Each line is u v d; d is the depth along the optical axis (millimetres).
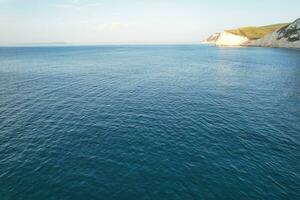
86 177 21234
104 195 19031
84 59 140625
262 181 20609
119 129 31500
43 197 18875
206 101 44531
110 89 55375
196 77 71250
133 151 25641
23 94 51625
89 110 39562
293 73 74188
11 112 39031
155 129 31359
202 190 19500
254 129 31312
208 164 23109
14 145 27375
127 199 18578
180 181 20578
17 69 94938
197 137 28938
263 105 41938
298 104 42438
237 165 22953
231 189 19609
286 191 19422
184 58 139000
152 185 20109
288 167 22688
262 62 103688
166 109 39688
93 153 25344
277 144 27188
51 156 24875
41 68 97250
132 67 97875
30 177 21344
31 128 32219
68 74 79875
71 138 29000
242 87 56688
